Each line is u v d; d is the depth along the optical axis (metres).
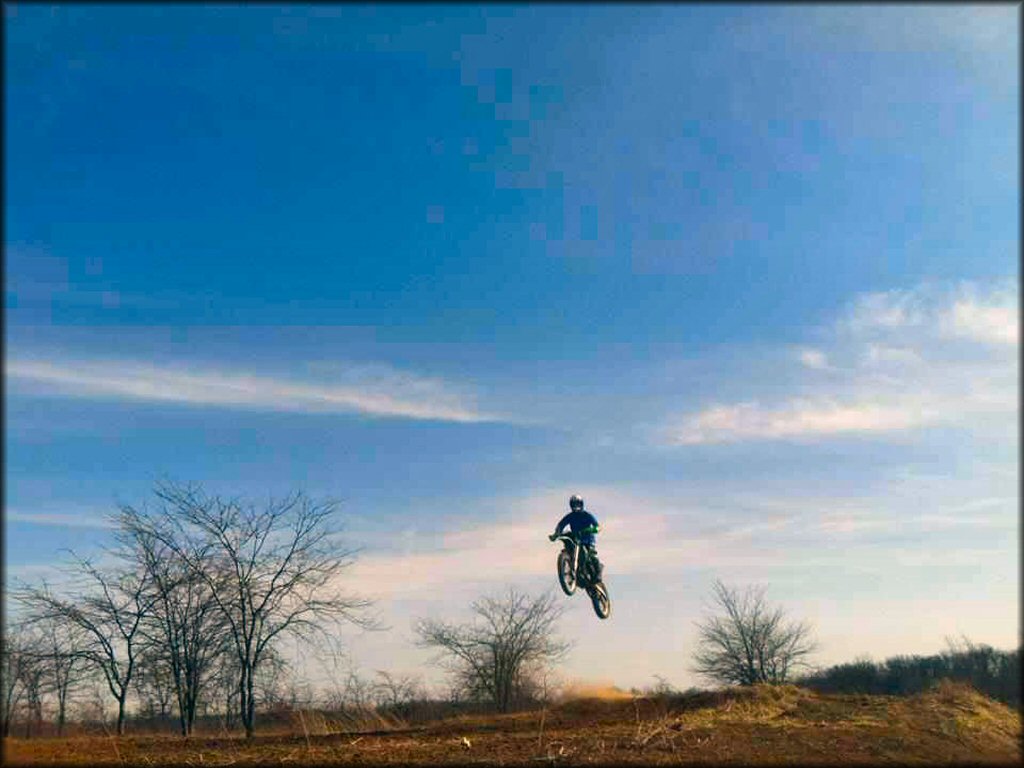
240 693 25.22
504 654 35.66
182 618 25.88
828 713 17.25
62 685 25.09
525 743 15.63
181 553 25.80
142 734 23.78
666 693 22.05
